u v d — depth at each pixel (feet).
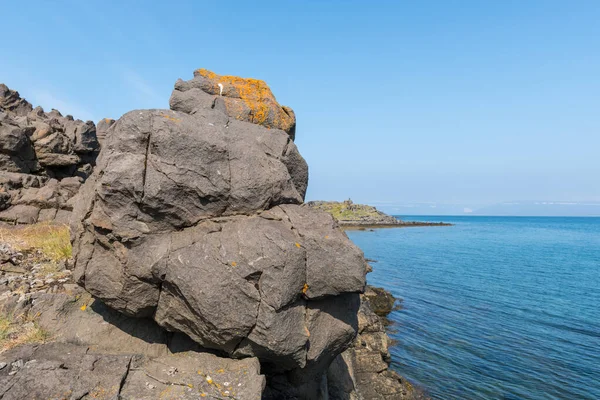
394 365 54.24
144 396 18.67
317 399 29.73
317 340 23.07
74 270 24.07
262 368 25.88
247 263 20.83
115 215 21.50
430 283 110.01
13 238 39.86
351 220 405.18
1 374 18.66
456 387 48.16
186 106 29.32
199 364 21.94
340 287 22.63
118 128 22.66
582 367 53.78
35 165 66.33
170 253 21.31
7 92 85.97
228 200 23.68
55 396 17.74
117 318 24.77
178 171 22.03
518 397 45.88
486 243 254.88
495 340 63.98
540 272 132.67
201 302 20.33
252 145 25.93
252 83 34.78
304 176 30.99
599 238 322.14
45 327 23.54
